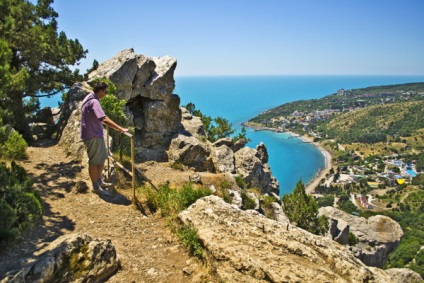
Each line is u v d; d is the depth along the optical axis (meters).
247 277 6.19
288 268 6.28
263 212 19.19
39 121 19.98
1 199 6.44
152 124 20.81
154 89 20.80
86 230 7.75
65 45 19.42
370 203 149.75
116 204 9.52
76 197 9.44
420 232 106.19
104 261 6.14
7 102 14.55
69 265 5.57
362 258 39.59
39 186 9.86
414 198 152.62
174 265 6.96
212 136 33.44
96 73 19.52
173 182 15.88
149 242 7.82
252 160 24.25
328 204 142.00
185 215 8.58
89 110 8.71
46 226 7.46
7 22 15.53
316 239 7.80
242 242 7.20
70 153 13.12
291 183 167.75
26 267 5.05
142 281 6.20
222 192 16.92
